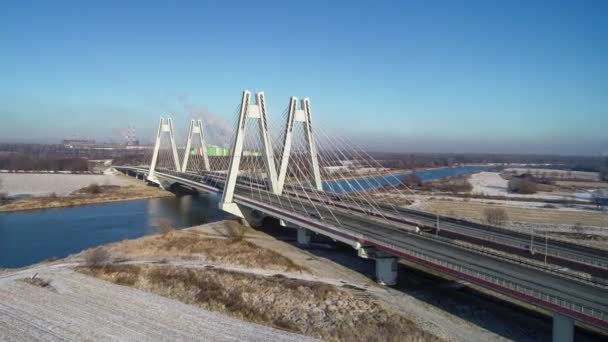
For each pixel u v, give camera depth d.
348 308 35.78
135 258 51.06
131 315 35.12
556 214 95.69
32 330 32.25
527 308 36.34
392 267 42.44
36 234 69.44
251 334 32.19
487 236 47.94
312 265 49.16
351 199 70.88
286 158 73.25
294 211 59.31
